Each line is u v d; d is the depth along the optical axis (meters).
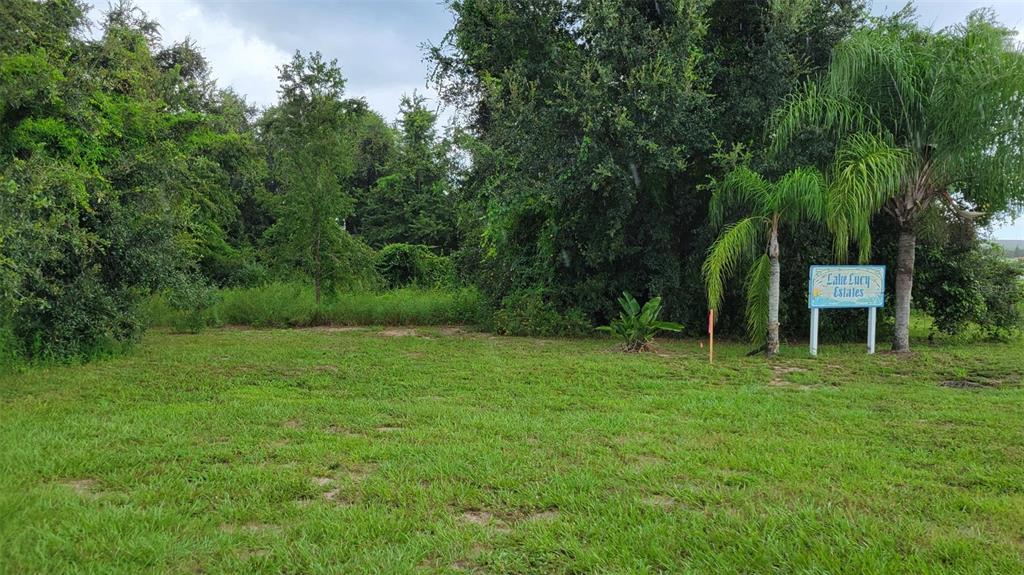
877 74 11.34
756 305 12.30
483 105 16.83
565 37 14.94
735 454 5.42
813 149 11.96
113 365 10.25
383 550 3.61
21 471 4.80
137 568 3.38
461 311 18.64
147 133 13.82
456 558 3.54
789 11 13.16
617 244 15.06
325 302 18.89
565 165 13.88
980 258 14.95
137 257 11.65
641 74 12.89
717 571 3.40
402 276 27.86
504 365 10.57
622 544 3.69
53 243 9.72
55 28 10.40
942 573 3.35
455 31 15.98
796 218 11.80
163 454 5.31
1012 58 10.40
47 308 9.96
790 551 3.61
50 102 10.38
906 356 11.63
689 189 15.25
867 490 4.58
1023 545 3.75
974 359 11.26
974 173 11.03
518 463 5.14
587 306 16.14
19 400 7.48
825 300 11.94
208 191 23.09
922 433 6.19
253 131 33.97
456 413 6.98
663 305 15.56
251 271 26.02
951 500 4.39
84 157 11.59
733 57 14.95
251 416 6.70
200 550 3.59
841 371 10.14
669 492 4.53
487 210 15.92
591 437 5.97
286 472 4.89
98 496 4.42
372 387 8.67
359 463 5.18
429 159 36.53
